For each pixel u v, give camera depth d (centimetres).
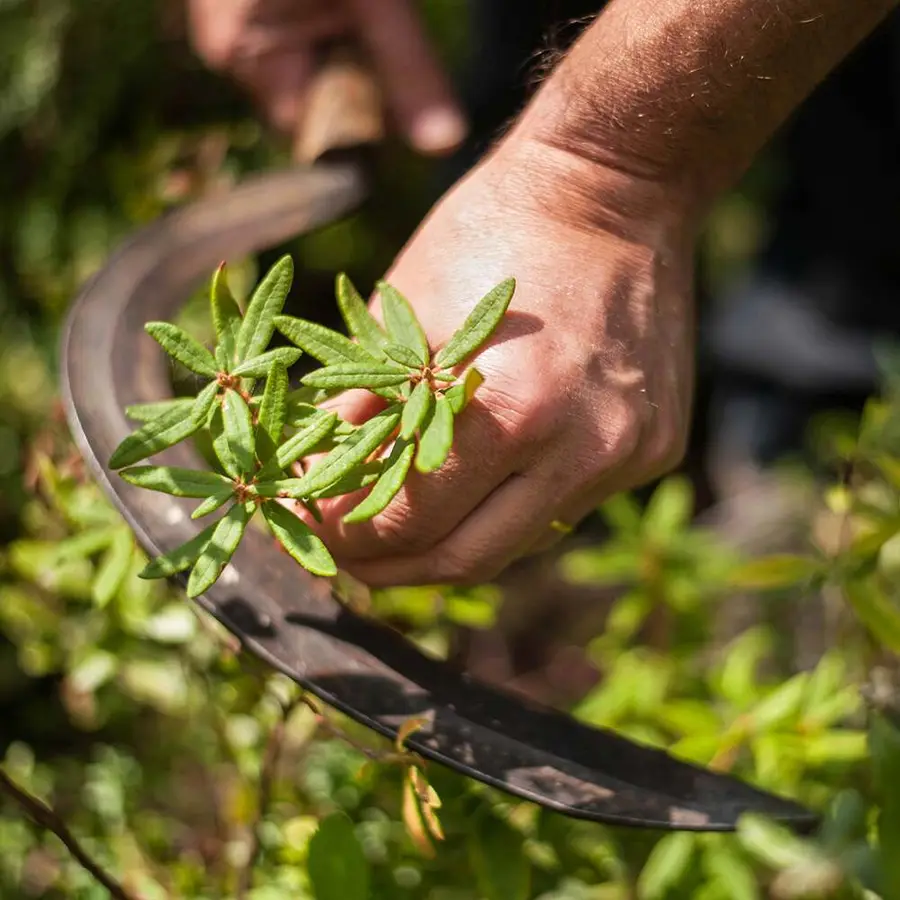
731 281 228
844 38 92
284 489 86
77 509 104
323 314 185
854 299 168
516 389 89
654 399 93
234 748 108
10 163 168
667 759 95
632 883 106
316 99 132
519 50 144
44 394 150
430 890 104
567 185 92
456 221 92
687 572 122
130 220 157
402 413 86
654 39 91
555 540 97
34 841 111
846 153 162
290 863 103
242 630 93
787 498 157
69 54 165
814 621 136
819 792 107
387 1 136
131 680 113
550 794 91
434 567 93
